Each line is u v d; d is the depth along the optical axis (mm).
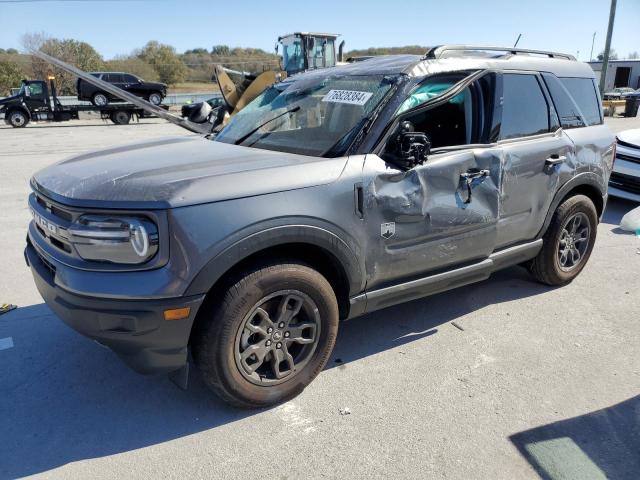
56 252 2717
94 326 2496
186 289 2475
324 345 3068
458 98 3643
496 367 3379
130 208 2449
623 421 2830
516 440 2686
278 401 2979
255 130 3773
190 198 2486
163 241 2438
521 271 5074
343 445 2662
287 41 18328
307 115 3578
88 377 3271
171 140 4047
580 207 4422
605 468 2494
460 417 2873
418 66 3410
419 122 3566
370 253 3080
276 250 2863
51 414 2920
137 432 2775
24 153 13719
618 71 46469
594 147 4426
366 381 3230
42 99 25688
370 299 3209
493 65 3762
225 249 2527
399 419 2861
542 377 3256
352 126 3209
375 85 3383
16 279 4781
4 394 3098
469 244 3590
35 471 2498
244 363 2795
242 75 12359
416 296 3492
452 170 3365
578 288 4656
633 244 5973
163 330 2496
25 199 7945
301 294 2877
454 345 3664
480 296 4496
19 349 3578
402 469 2492
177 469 2508
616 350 3580
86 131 22250
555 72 4250
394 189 3102
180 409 2965
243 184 2639
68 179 2854
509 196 3775
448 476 2445
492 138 3676
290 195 2729
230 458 2578
